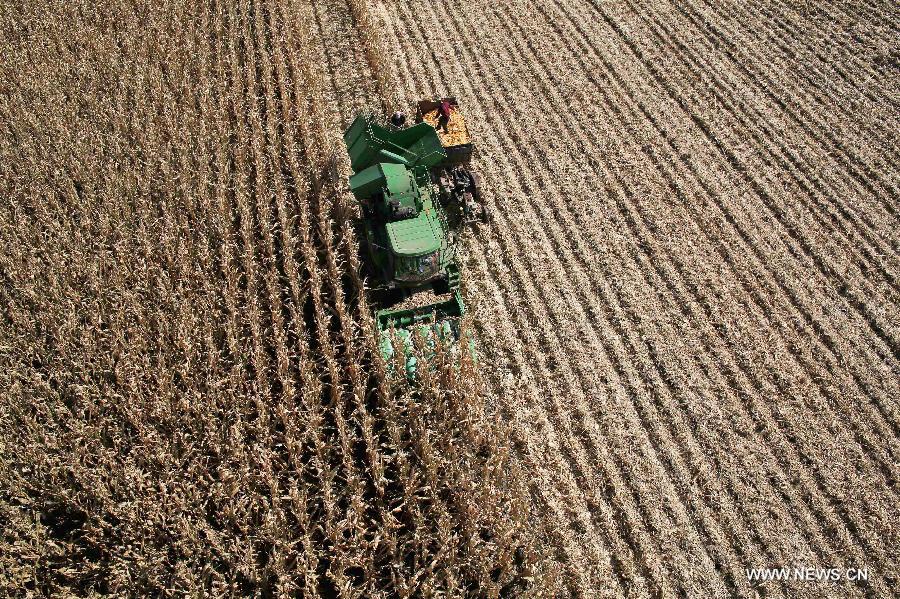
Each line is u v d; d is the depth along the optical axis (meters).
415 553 11.10
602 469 12.45
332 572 10.71
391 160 15.51
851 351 14.35
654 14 25.23
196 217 16.47
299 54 22.42
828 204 17.67
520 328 14.95
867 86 21.42
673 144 19.59
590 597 10.88
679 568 11.22
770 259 16.31
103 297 14.39
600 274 16.08
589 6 25.75
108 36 22.89
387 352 13.32
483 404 13.01
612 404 13.52
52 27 23.23
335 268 14.89
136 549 10.81
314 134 19.05
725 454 12.70
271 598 10.69
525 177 18.53
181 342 13.32
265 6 24.88
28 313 14.07
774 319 14.98
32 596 10.21
